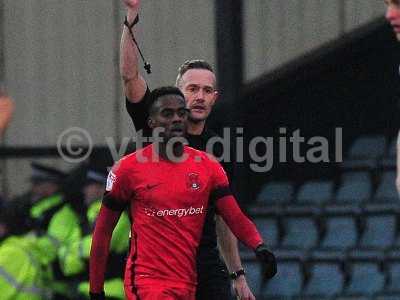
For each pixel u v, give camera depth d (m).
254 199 35.78
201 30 33.94
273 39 35.19
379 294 30.80
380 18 36.09
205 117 19.66
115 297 26.00
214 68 33.59
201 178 17.81
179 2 34.06
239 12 33.44
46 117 34.38
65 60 34.31
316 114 36.25
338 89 36.41
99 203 27.89
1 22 34.62
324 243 33.50
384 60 36.44
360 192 34.69
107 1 34.03
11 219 26.92
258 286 33.00
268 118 35.53
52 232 28.56
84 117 34.19
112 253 25.95
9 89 34.59
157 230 17.72
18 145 34.41
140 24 34.28
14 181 34.16
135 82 18.97
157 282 17.67
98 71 34.09
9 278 26.27
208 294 18.58
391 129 36.47
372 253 32.12
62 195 29.55
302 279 32.59
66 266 27.97
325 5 35.78
